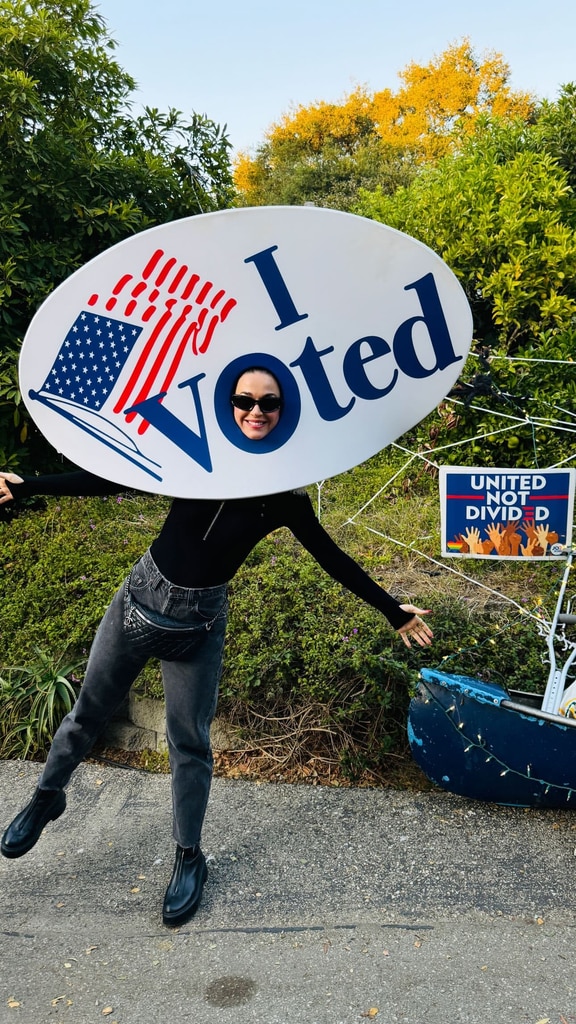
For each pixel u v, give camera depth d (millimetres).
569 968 2051
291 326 2117
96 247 5047
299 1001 1960
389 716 3078
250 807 2844
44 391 2104
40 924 2260
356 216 2018
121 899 2365
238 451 2148
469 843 2605
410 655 3070
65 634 3484
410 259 2104
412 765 3049
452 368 2279
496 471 2975
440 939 2170
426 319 2197
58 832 2723
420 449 4406
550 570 3723
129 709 3336
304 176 23078
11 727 3332
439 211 5004
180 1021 1907
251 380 2057
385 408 2275
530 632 3158
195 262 2020
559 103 6051
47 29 4508
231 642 3209
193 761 2244
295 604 3281
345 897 2355
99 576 3633
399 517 4414
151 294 2025
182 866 2316
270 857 2555
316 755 3082
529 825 2701
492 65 25266
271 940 2184
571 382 4086
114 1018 1919
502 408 3984
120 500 4801
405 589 3605
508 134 5961
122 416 2139
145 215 5215
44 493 2164
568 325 4594
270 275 2051
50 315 2016
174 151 5578
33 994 1995
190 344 2088
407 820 2746
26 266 4516
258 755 3123
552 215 4812
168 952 2146
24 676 3438
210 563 2070
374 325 2166
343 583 2207
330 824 2730
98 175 4801
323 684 3041
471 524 3041
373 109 26891
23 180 4590
